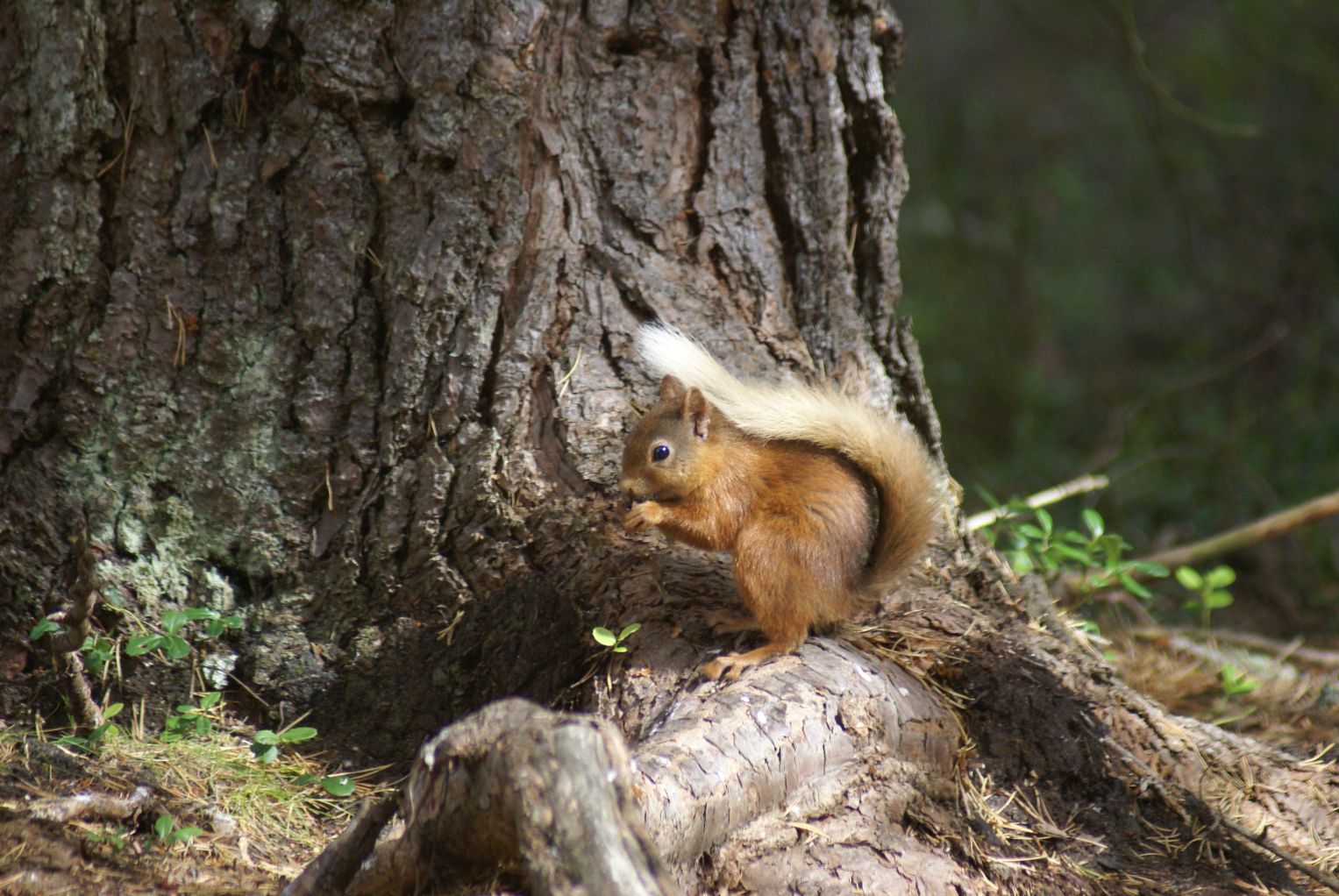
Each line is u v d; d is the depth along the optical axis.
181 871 6.67
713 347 8.50
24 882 6.28
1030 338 24.39
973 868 6.85
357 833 6.19
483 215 8.06
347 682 8.23
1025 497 17.91
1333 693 11.00
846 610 7.56
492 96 7.94
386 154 8.05
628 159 8.47
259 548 8.27
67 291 8.22
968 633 8.20
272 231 8.14
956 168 26.22
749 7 8.56
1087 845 7.36
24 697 8.11
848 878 6.48
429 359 8.16
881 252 9.15
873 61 8.88
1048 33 24.67
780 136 8.73
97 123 8.05
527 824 5.44
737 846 6.49
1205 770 8.06
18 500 8.27
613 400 8.36
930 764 7.32
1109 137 26.48
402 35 7.91
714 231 8.67
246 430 8.25
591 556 8.05
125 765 7.50
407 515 8.20
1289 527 13.33
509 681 8.00
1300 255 22.55
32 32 8.06
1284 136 23.44
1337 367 20.36
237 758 7.83
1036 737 7.75
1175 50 24.98
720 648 7.54
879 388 9.02
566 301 8.40
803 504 7.50
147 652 7.93
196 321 8.23
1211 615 14.16
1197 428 19.28
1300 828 7.91
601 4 8.34
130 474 8.27
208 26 7.93
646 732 6.99
